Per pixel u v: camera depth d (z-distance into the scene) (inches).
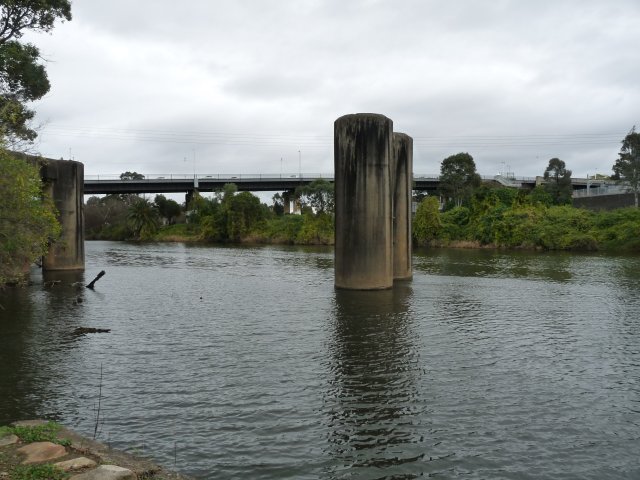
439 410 383.2
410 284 1092.5
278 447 321.1
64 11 966.4
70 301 888.3
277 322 698.2
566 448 324.5
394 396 410.9
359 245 986.1
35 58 1012.5
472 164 3501.5
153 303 869.8
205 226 3703.3
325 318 723.4
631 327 663.8
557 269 1417.3
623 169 2610.7
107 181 3661.4
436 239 2709.2
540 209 2508.6
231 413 374.9
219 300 900.6
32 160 871.1
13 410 380.5
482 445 327.0
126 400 401.4
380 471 292.8
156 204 4471.0
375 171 967.0
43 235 560.1
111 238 4463.6
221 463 299.9
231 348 558.3
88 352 543.5
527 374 469.4
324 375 462.9
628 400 407.2
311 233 3125.0
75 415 370.9
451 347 560.4
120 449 315.0
